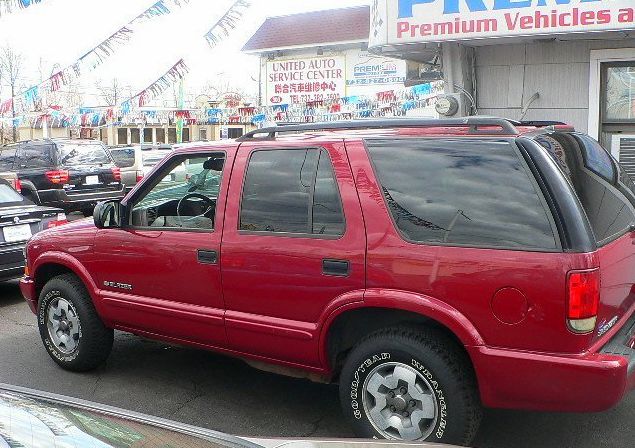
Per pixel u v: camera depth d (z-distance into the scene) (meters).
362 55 28.34
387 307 3.65
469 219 3.50
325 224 3.91
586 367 3.20
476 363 3.42
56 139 14.67
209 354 5.80
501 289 3.34
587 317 3.22
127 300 4.80
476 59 8.11
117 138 44.59
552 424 4.25
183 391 4.99
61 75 10.71
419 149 3.72
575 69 7.70
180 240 4.48
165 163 4.74
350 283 3.76
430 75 9.58
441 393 3.53
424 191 3.65
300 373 4.19
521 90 7.97
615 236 3.66
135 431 2.12
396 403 3.65
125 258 4.80
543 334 3.27
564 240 3.26
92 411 2.23
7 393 2.28
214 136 44.00
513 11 6.79
